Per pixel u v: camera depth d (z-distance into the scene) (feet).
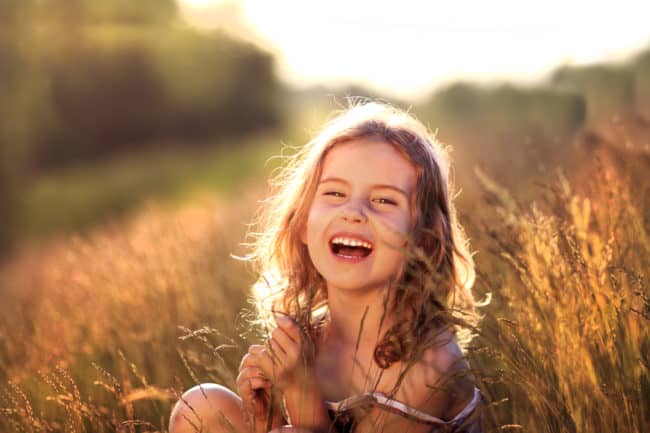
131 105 98.89
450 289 6.56
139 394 6.63
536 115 22.90
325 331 6.56
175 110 105.70
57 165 82.58
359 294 6.25
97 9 94.79
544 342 5.79
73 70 91.15
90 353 10.04
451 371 5.86
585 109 17.33
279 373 5.82
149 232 14.21
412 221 6.32
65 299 12.02
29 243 50.11
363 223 6.11
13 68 66.13
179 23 112.68
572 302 5.76
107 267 12.41
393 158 6.29
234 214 20.61
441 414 6.05
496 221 8.06
